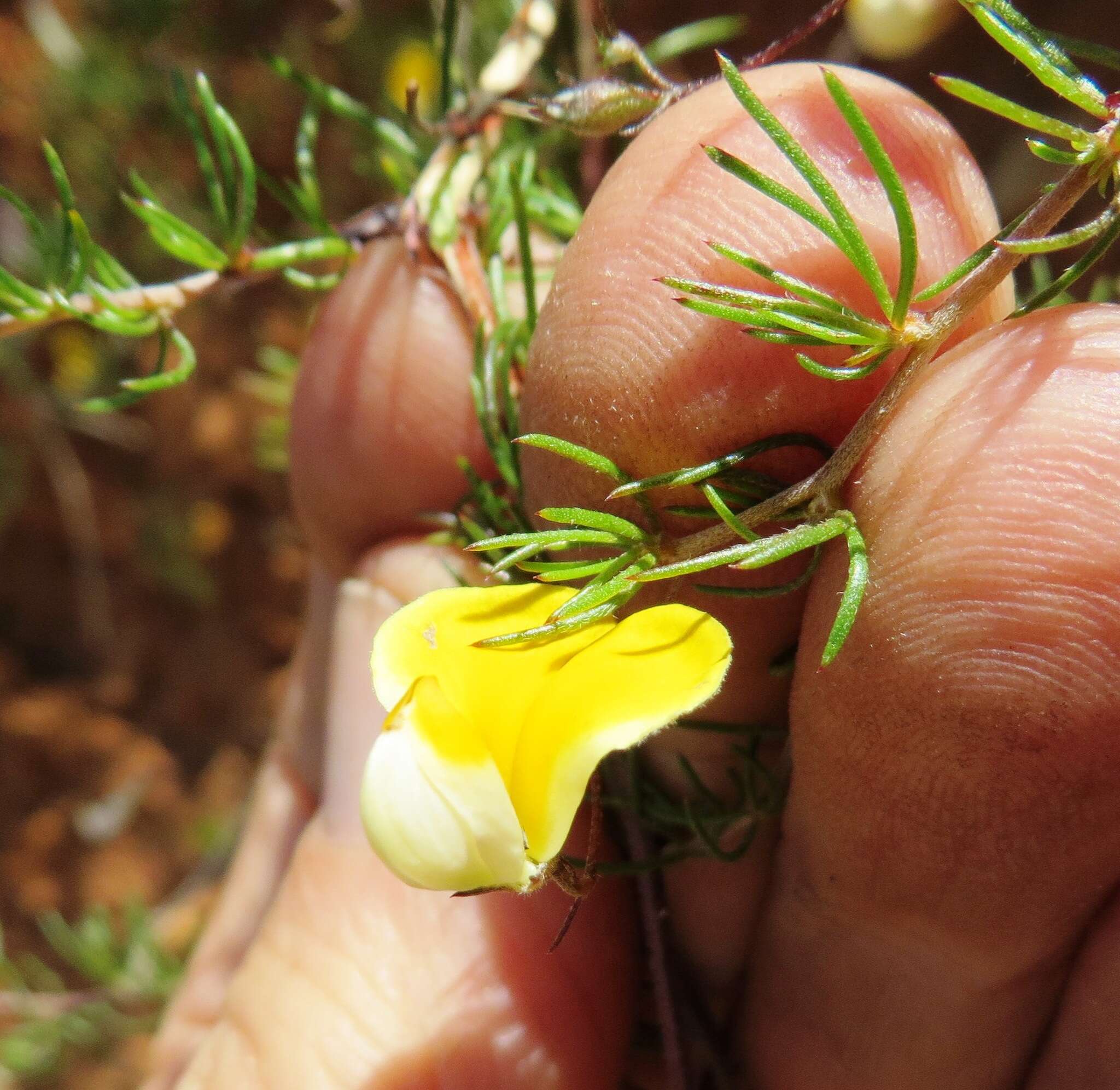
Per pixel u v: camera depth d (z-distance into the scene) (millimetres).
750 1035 84
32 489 233
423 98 142
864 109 58
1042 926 66
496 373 73
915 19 88
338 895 88
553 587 51
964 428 54
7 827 227
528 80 87
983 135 127
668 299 58
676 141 60
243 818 196
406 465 93
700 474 53
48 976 148
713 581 63
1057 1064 71
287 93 205
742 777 72
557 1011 82
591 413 59
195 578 239
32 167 210
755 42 132
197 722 238
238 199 77
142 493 238
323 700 115
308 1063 80
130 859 227
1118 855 61
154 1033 140
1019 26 48
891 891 68
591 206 62
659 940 80
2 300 71
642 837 74
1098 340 54
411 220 80
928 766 59
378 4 180
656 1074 90
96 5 203
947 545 55
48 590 239
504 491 88
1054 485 53
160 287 76
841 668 59
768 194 46
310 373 94
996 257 47
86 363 225
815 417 57
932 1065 75
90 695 238
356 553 100
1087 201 110
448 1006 81
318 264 220
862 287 57
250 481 236
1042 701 55
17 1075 149
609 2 92
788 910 76
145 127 211
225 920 119
